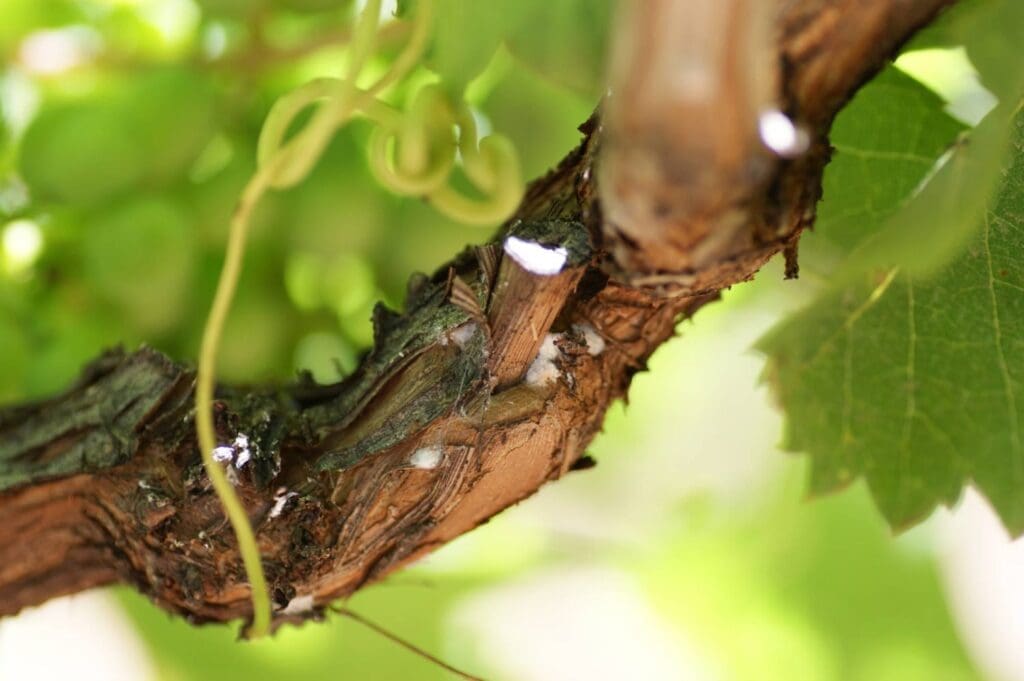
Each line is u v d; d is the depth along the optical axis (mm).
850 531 776
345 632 682
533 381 454
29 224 548
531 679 779
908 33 424
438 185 468
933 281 521
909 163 511
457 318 454
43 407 478
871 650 791
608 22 460
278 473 460
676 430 749
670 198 405
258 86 556
